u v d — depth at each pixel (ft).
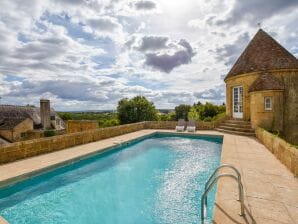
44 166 23.54
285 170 21.57
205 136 51.26
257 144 36.06
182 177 26.66
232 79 58.34
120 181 25.67
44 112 106.22
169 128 64.28
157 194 22.00
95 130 41.60
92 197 21.38
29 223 16.83
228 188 16.71
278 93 45.78
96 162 32.40
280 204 13.94
